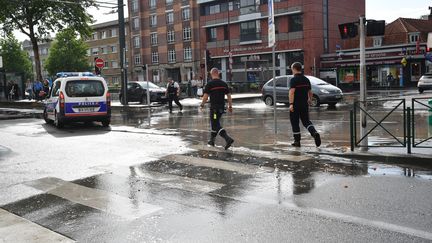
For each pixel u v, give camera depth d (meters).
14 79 38.66
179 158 9.03
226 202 5.91
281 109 21.34
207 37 61.34
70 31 39.09
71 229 5.09
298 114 9.76
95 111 15.93
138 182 7.17
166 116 20.16
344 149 9.21
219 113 10.18
